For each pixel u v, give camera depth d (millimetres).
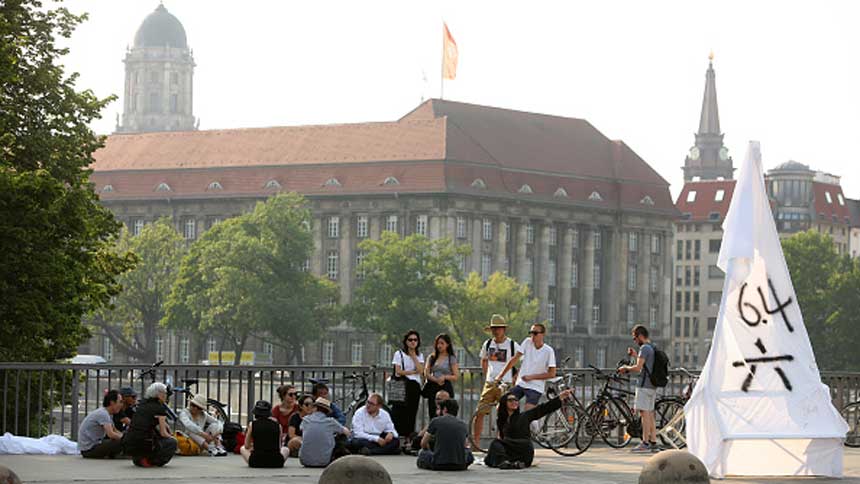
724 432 37719
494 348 44125
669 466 27266
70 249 63000
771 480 37531
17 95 70500
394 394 44062
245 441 39469
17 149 69438
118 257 73250
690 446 38438
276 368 46656
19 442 41562
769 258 38719
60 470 37094
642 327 44719
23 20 71500
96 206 72562
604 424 45406
